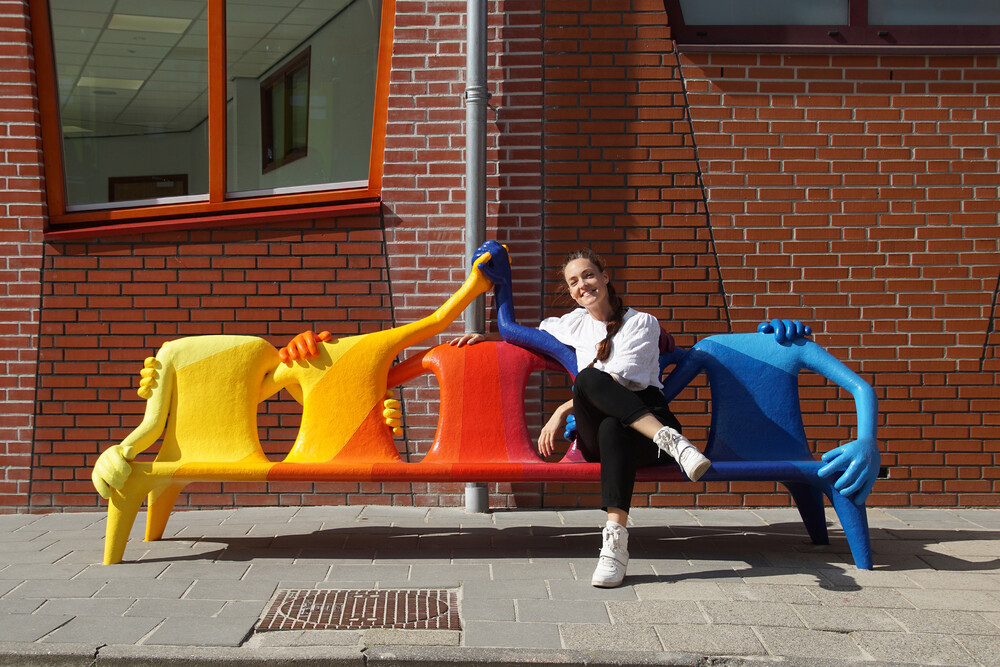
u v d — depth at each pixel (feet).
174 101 18.67
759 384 14.56
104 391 18.15
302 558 14.33
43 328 18.13
